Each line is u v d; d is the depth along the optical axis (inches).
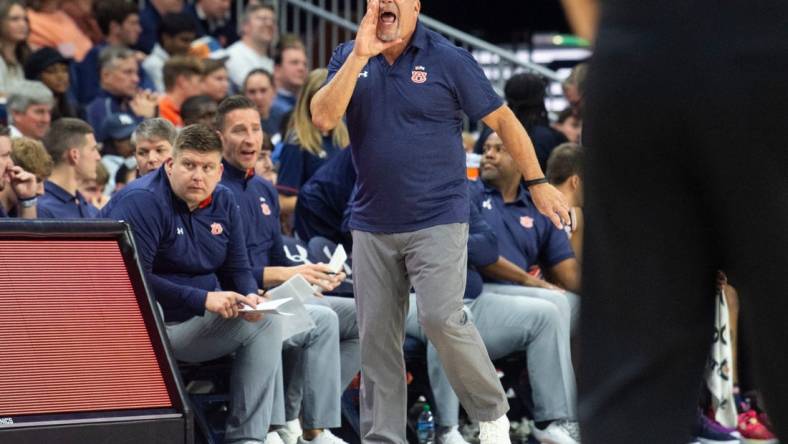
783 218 223.8
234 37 1384.1
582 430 244.4
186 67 1087.6
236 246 725.3
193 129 687.1
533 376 788.0
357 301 661.9
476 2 1797.5
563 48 1862.7
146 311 592.4
